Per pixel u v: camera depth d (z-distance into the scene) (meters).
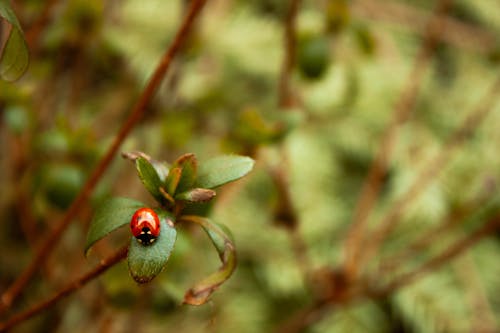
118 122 0.54
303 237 0.69
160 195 0.27
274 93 0.76
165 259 0.26
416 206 0.71
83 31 0.40
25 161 0.41
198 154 0.57
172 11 0.71
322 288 0.50
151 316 0.49
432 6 0.88
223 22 0.76
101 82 0.59
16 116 0.35
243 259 0.71
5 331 0.31
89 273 0.28
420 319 0.70
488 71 0.92
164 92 0.44
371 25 0.78
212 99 0.50
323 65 0.40
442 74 0.94
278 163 0.42
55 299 0.29
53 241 0.32
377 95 0.83
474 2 0.98
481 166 0.77
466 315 0.70
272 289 0.69
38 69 0.40
